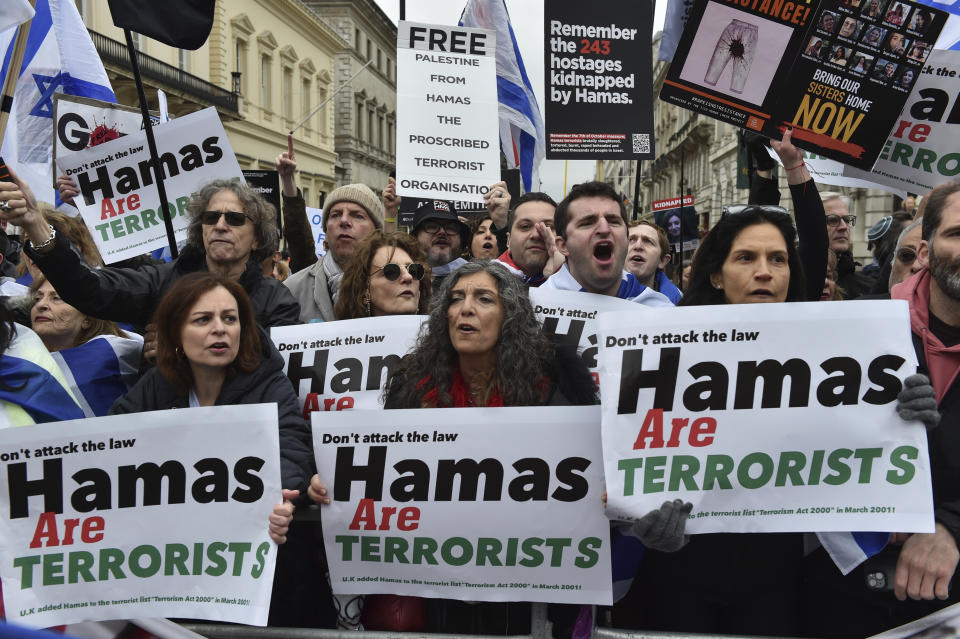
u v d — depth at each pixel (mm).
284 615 2719
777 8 3203
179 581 2285
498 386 2484
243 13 29328
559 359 2557
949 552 2119
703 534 2457
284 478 2416
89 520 2303
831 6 3162
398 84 4586
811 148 3211
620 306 3176
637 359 2188
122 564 2299
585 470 2279
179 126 4191
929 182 3672
